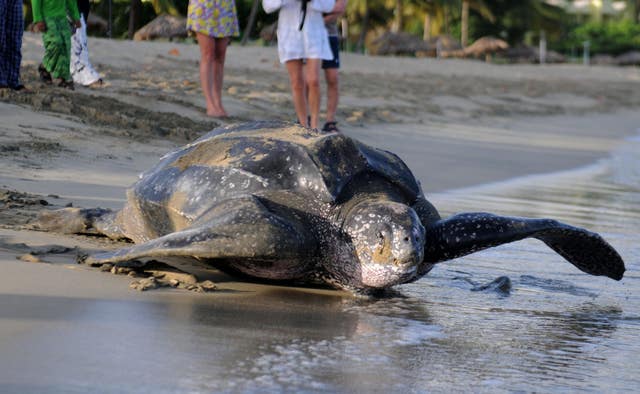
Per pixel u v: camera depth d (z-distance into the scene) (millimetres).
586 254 5137
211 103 11992
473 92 25281
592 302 4875
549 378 3348
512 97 26156
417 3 62469
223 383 2934
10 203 6176
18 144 8406
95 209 5785
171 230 5102
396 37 53094
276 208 4707
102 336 3328
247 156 4984
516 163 12258
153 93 13188
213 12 11562
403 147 12500
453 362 3457
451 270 5520
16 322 3395
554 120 21875
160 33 31109
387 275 4500
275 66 23016
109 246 5367
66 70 11922
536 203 8703
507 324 4203
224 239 4316
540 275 5520
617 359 3707
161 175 5344
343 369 3225
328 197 4688
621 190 10320
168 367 3039
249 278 4812
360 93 19188
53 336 3262
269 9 10422
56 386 2756
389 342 3678
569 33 81125
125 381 2859
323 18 10625
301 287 4836
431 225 4922
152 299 4031
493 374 3336
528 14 70125
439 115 18125
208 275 4828
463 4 64625
